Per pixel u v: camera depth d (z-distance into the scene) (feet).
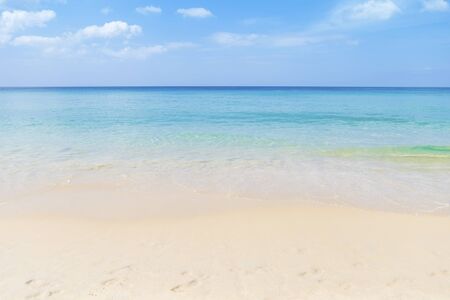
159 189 30.27
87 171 35.83
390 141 54.24
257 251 18.48
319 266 16.84
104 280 15.55
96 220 23.03
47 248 18.81
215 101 185.88
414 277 15.79
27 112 104.73
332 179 33.32
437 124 75.56
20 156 42.22
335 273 16.17
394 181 32.63
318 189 30.25
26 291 14.65
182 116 96.27
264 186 31.17
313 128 70.44
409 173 35.40
